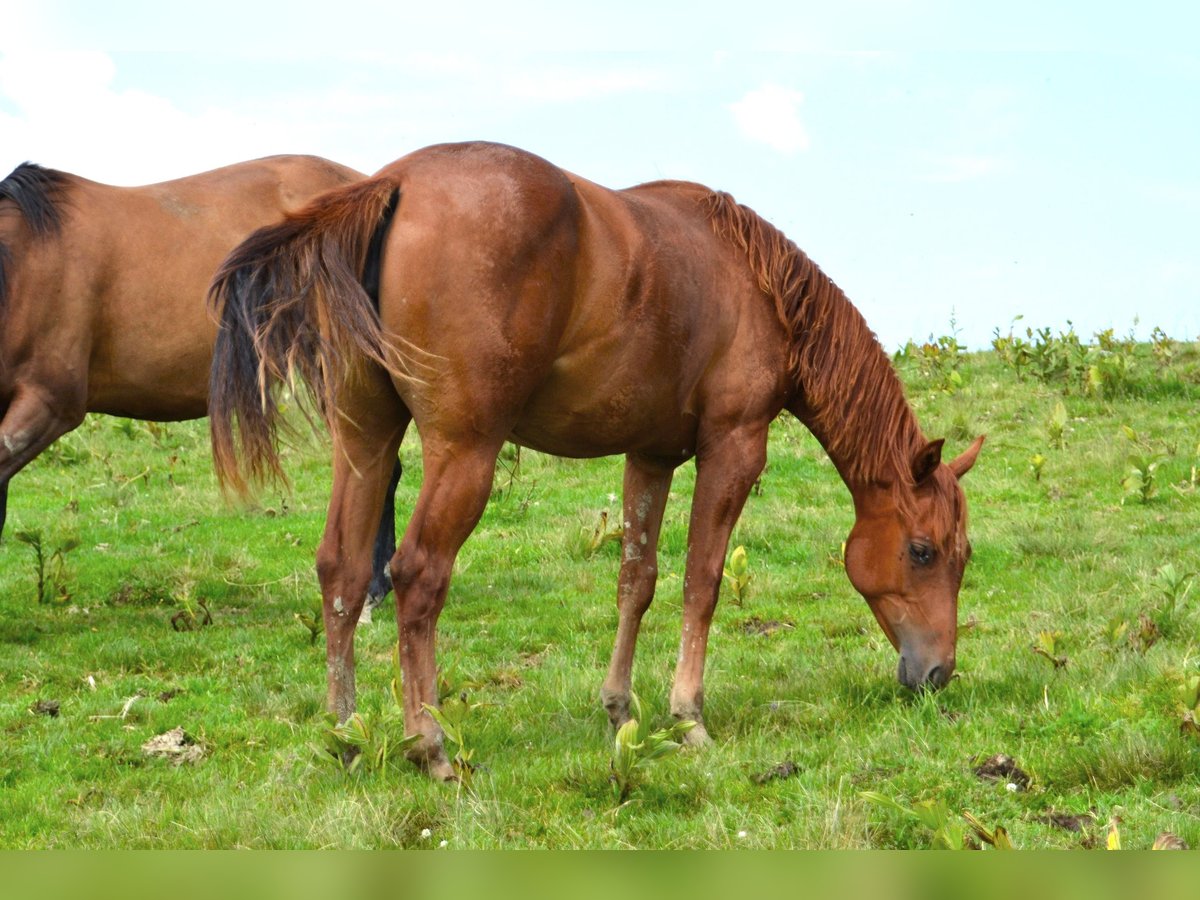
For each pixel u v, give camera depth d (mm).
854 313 4867
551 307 3986
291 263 3887
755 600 6945
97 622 6648
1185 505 8680
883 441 4844
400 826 3785
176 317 6277
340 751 4203
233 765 4504
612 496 9531
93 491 9930
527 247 3908
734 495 4656
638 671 5496
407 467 10383
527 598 7148
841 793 3910
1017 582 7102
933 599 4875
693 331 4410
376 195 3930
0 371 5926
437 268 3859
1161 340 14164
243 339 3920
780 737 4609
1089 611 6137
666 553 8094
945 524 4844
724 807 3898
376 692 5367
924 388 12828
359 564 4301
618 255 4164
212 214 6449
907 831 3666
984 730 4469
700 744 4547
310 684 5535
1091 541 7695
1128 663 4969
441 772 4125
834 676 5258
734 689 5215
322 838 3693
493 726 4785
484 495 4035
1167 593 5676
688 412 4570
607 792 4078
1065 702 4672
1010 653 5500
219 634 6391
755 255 4629
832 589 7160
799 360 4727
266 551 8336
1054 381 12844
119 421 11977
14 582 7379
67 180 6172
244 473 3945
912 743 4359
